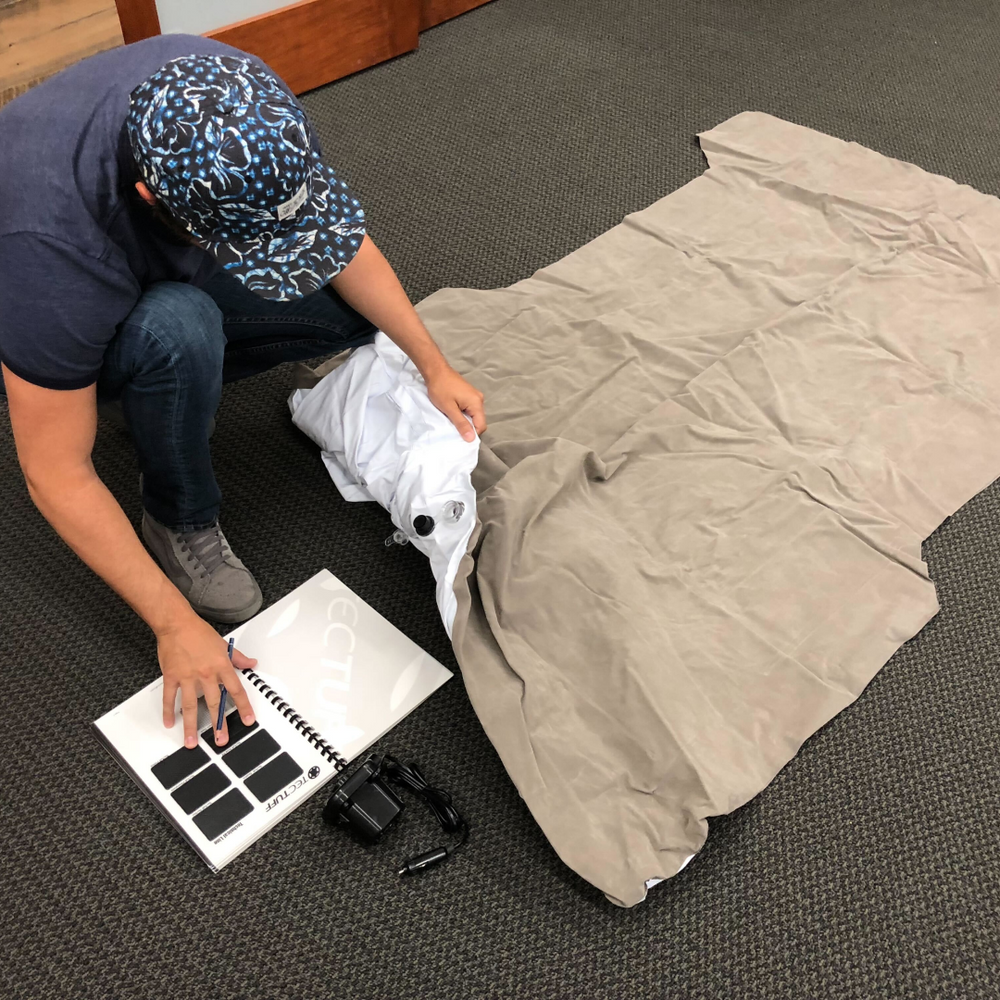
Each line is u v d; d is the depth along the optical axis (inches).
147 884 42.6
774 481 57.1
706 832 42.1
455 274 72.6
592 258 73.3
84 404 37.7
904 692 49.8
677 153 85.1
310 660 49.8
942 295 69.9
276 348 54.4
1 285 33.7
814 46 99.0
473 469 54.0
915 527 56.2
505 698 45.8
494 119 87.6
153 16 73.9
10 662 49.9
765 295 70.1
